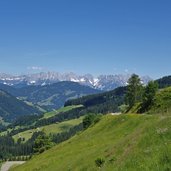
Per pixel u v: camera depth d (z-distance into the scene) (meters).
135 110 135.75
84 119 159.62
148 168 28.27
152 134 35.88
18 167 99.88
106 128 86.12
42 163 78.56
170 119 38.62
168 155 28.61
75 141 93.50
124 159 33.72
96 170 38.56
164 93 115.62
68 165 57.28
